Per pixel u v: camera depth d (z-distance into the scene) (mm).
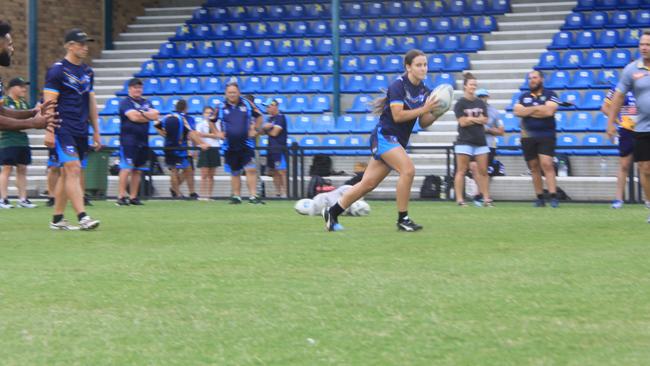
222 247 17797
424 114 19484
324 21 52656
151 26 55656
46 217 26516
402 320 10531
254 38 52625
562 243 18172
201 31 54000
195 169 41750
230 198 37531
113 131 46875
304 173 37125
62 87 21219
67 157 21406
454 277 13594
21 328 10289
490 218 25234
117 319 10734
